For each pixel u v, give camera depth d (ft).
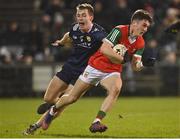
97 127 82.43
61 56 219.00
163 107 161.48
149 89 216.13
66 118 124.88
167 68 214.90
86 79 86.79
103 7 229.25
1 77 213.66
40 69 213.05
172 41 230.89
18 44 228.02
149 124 109.40
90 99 201.36
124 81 214.90
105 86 85.87
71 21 236.22
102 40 90.53
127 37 85.40
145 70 215.31
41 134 89.61
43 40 228.43
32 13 247.91
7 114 142.72
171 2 233.14
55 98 95.91
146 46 216.74
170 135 89.25
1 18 249.55
